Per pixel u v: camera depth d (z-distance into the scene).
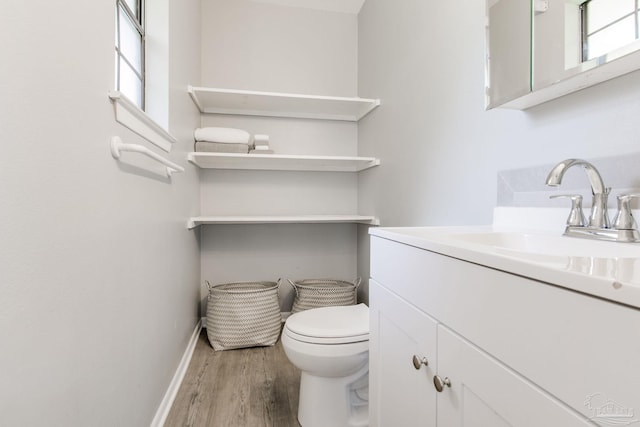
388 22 2.15
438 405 0.70
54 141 0.66
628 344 0.34
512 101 1.01
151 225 1.26
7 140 0.53
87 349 0.79
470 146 1.34
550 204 0.98
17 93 0.56
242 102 2.42
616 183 0.81
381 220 2.26
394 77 2.05
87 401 0.79
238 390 1.67
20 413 0.56
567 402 0.41
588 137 0.88
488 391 0.55
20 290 0.56
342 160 2.40
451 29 1.46
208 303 2.31
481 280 0.57
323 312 1.59
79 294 0.75
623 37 0.73
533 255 0.52
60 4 0.68
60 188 0.68
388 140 2.15
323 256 2.76
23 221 0.57
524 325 0.48
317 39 2.71
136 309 1.11
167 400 1.49
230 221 2.28
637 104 0.77
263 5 2.63
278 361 2.00
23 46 0.57
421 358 0.77
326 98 2.30
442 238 0.79
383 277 1.00
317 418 1.35
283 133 2.68
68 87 0.71
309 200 2.73
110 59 0.92
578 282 0.39
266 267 2.67
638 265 0.44
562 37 0.86
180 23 1.78
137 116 1.08
